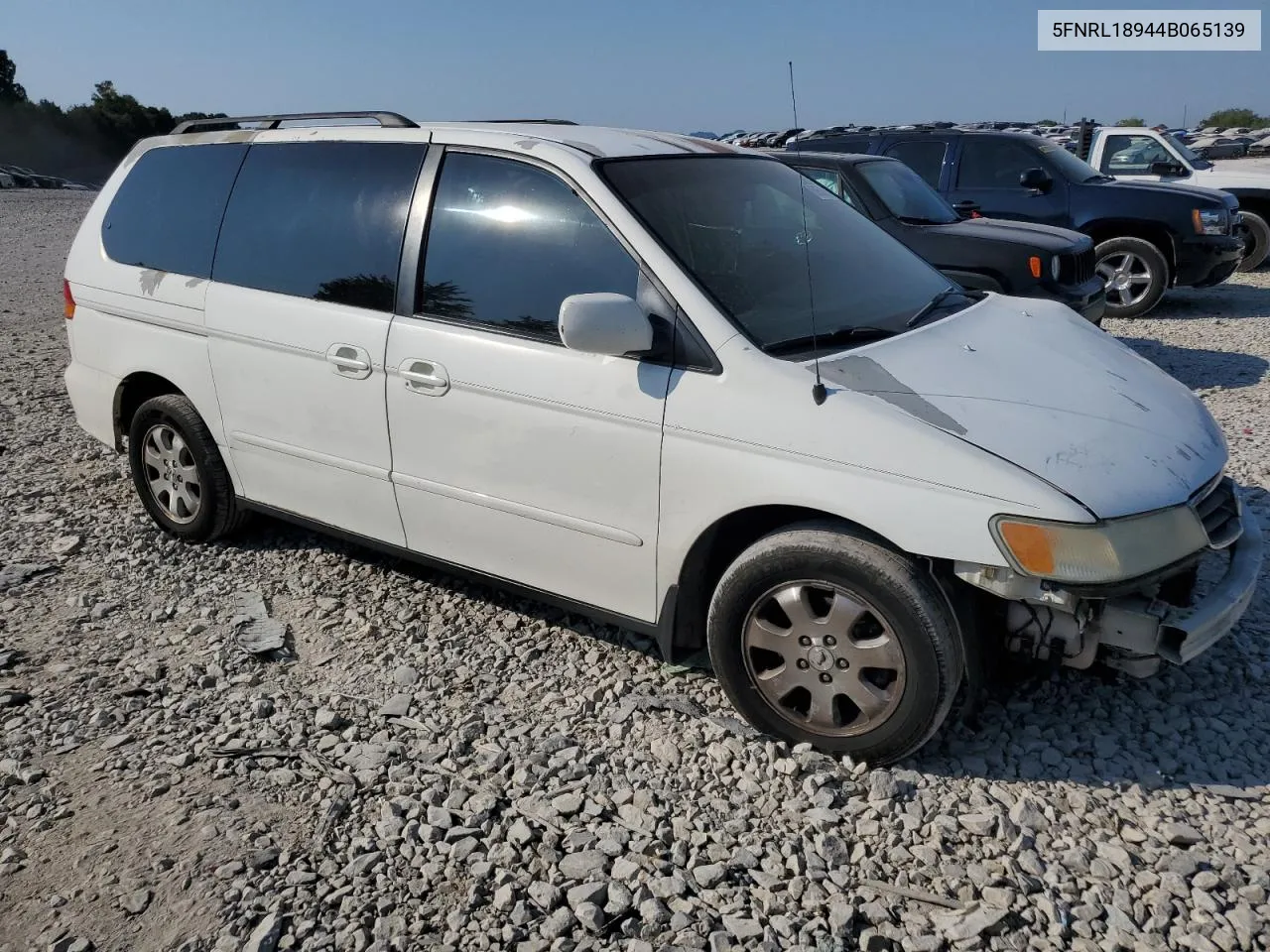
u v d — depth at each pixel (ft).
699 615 11.64
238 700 12.28
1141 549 9.55
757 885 9.09
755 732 11.25
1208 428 11.35
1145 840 9.41
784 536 10.50
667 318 11.07
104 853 9.68
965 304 13.38
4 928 8.80
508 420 12.04
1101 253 35.78
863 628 10.37
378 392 13.19
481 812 10.06
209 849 9.70
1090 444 10.02
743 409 10.46
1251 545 11.03
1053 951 8.30
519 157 12.42
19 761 11.11
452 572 13.56
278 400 14.43
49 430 23.04
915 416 9.95
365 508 14.01
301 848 9.71
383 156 13.64
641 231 11.39
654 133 13.94
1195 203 34.40
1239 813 9.77
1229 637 12.77
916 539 9.66
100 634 13.96
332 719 11.68
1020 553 9.34
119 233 16.72
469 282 12.56
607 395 11.23
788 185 13.99
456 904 8.96
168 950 8.54
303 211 14.29
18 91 221.46
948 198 36.52
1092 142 47.24
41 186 127.85
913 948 8.34
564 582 12.34
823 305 11.80
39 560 16.17
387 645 13.48
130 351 16.33
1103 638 10.00
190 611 14.55
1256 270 47.73
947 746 10.91
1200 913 8.57
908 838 9.57
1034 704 11.57
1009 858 9.25
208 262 15.29
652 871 9.25
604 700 12.05
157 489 16.99
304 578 15.44
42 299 40.47
